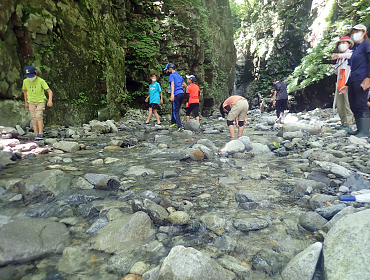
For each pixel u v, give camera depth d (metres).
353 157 3.55
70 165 3.27
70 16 7.16
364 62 4.65
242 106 5.74
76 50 7.35
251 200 2.10
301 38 18.08
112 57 9.40
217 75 18.16
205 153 3.76
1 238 1.43
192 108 9.43
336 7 13.23
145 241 1.54
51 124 6.36
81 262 1.34
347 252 1.17
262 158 3.82
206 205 2.05
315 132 6.05
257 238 1.56
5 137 4.56
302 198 2.12
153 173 2.93
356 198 1.94
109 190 2.35
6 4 5.24
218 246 1.48
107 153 4.08
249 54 24.77
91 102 7.97
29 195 2.08
